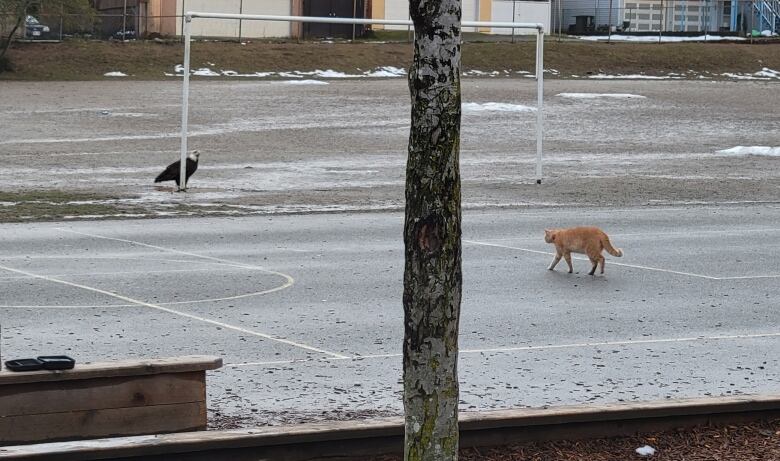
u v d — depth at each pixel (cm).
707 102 5572
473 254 1927
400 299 1499
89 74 6006
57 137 4053
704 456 773
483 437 773
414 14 552
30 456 673
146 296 1498
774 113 5234
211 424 894
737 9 8325
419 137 555
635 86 6203
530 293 1566
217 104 5091
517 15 7750
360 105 5166
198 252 1919
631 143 4234
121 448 695
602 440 801
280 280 1638
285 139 4109
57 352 1155
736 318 1413
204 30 6962
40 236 2095
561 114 5044
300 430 738
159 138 4072
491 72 6556
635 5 8412
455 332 570
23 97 5188
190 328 1296
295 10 7188
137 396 753
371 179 3144
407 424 578
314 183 3047
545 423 784
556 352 1202
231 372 1088
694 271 1786
